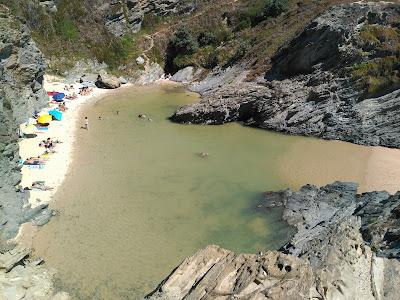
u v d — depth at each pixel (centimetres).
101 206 3666
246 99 5362
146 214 3597
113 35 7138
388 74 4950
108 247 3234
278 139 4966
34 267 3005
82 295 2831
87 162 4312
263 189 3962
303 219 3491
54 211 3566
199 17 7662
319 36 5516
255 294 2320
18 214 3409
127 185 3969
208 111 5300
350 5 5659
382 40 5206
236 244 3300
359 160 4450
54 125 5069
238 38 7062
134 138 4888
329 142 4862
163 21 7781
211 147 4738
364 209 3397
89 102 5856
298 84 5484
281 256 2620
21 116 4956
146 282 2945
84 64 6612
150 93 6378
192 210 3669
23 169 4094
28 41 5228
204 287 2492
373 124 4847
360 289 2520
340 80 5166
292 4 7325
